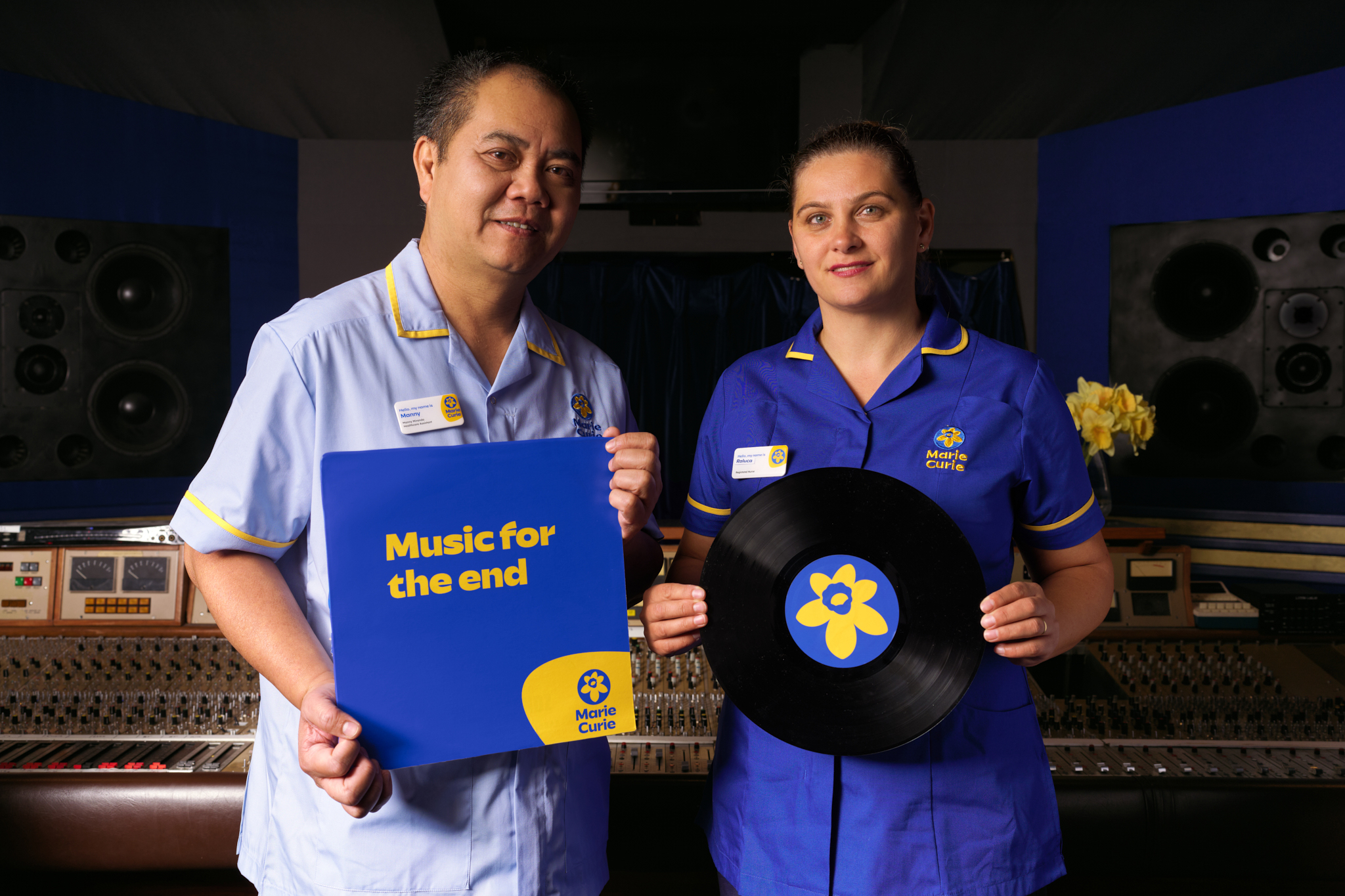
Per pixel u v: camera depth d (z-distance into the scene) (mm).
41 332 2836
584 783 1035
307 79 3178
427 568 850
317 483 922
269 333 922
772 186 3131
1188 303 2973
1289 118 2730
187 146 3119
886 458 1104
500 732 872
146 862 1555
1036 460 1119
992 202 3438
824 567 962
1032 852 1061
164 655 1925
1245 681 1853
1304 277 2740
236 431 899
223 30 2930
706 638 964
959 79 3172
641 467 909
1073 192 3232
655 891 1778
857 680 941
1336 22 2619
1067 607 1086
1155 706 1780
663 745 1676
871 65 3221
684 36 3158
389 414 942
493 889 926
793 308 3391
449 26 3016
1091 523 1154
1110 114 3189
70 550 2057
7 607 2018
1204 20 2758
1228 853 1518
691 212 3340
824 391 1142
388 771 833
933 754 1040
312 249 3453
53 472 2873
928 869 1027
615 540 912
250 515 886
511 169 906
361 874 899
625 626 914
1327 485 2742
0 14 2637
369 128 3416
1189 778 1547
